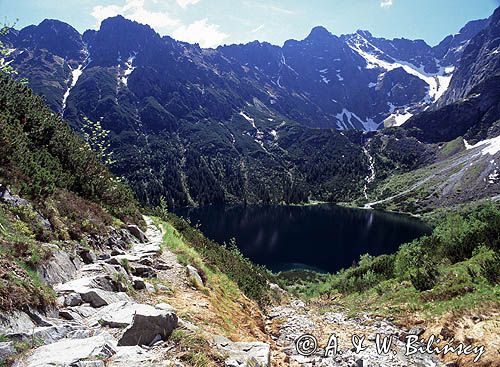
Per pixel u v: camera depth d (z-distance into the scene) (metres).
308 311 20.77
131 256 15.16
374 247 102.62
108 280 10.46
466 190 162.00
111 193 22.86
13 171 13.70
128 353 6.39
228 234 118.81
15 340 6.11
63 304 8.41
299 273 70.88
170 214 35.31
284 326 16.02
